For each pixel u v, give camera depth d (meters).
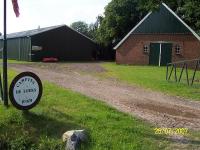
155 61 34.34
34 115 8.62
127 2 44.00
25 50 39.56
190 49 33.06
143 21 34.66
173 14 33.47
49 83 15.85
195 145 7.61
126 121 9.13
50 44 40.00
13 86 8.52
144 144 7.50
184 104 12.40
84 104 10.88
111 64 34.94
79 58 42.94
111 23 44.75
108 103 11.84
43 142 7.34
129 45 35.25
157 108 11.46
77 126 8.30
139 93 14.54
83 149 7.15
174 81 18.59
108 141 7.48
